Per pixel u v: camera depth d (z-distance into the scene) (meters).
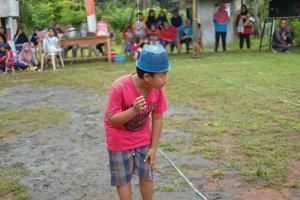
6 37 16.44
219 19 18.17
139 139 3.20
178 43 18.39
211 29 20.92
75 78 12.52
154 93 3.13
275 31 17.23
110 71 13.72
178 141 5.98
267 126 6.54
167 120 7.18
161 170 4.95
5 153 5.95
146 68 2.88
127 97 3.04
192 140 6.02
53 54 15.16
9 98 10.12
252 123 6.74
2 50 15.19
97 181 4.77
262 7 24.31
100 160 5.45
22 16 24.97
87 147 6.01
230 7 21.14
